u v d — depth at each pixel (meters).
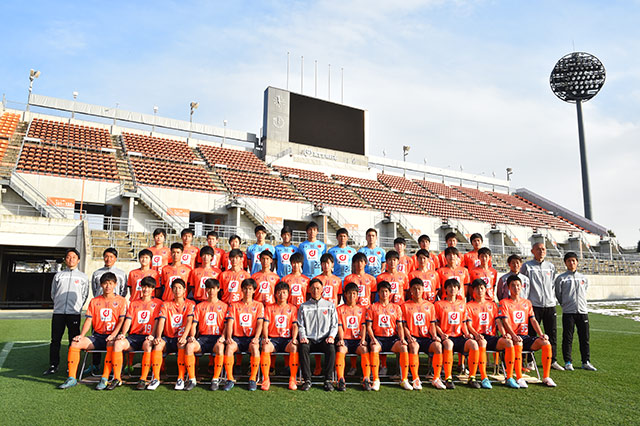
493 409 4.20
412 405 4.32
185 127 27.42
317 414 4.00
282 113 26.81
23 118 23.33
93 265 13.35
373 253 6.84
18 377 5.21
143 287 5.36
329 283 5.95
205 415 3.92
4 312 13.06
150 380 5.11
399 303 5.61
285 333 5.38
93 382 5.06
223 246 17.86
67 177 17.86
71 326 5.70
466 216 29.52
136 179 19.91
